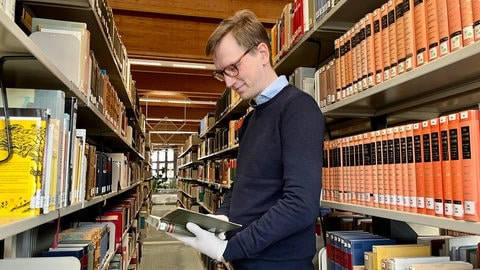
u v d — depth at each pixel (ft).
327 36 5.99
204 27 16.40
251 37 4.10
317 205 3.46
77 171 4.56
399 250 4.00
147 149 29.35
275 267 3.82
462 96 4.47
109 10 7.12
